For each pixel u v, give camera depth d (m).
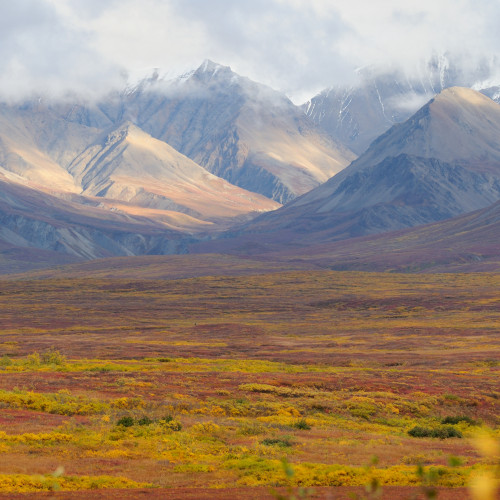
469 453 60.47
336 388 111.62
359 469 45.66
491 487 8.13
